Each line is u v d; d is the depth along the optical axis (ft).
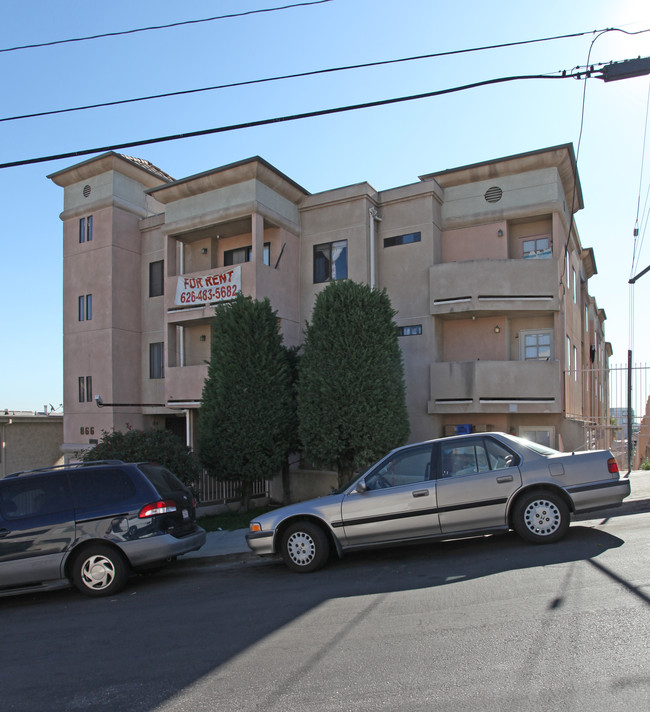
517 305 47.78
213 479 45.44
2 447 72.95
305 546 23.54
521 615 15.56
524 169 49.85
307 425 41.24
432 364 49.75
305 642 15.20
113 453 37.14
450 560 22.47
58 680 14.25
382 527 23.03
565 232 53.36
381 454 39.96
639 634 13.70
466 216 52.37
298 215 57.72
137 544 23.04
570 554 20.92
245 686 12.84
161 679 13.70
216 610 19.22
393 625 15.83
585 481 22.66
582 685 11.48
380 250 54.34
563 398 47.70
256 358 44.06
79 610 21.27
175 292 57.77
